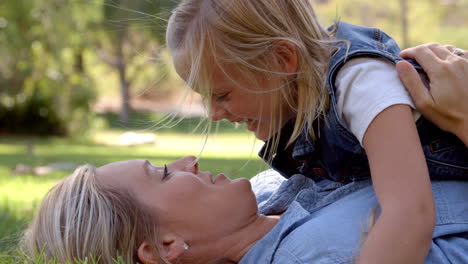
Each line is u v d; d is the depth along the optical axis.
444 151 1.78
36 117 16.72
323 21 2.16
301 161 2.04
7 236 2.71
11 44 14.91
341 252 1.66
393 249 1.48
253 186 2.57
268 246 1.84
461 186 1.81
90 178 1.97
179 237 1.86
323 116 1.87
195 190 1.90
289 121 2.07
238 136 19.12
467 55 1.86
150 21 2.87
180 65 2.00
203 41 1.91
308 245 1.71
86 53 20.34
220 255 1.89
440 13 20.12
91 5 15.80
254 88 1.92
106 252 1.83
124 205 1.88
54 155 10.79
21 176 6.91
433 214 1.53
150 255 1.84
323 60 1.87
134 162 1.99
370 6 19.77
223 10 1.89
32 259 1.94
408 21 20.20
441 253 1.66
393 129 1.59
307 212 1.87
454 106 1.68
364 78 1.71
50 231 1.90
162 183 1.93
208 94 1.95
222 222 1.89
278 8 1.89
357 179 1.93
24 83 16.38
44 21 15.17
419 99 1.67
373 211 1.69
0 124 16.72
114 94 27.67
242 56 1.88
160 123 2.39
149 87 3.04
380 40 1.95
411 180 1.53
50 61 16.02
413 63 1.81
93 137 17.41
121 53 22.12
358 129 1.66
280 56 1.89
